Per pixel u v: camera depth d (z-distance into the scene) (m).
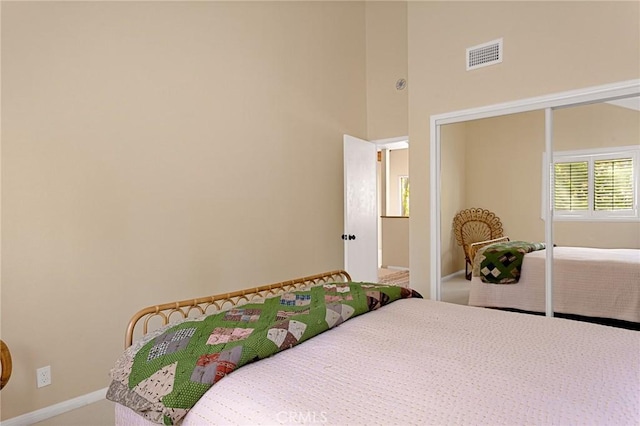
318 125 4.24
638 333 1.61
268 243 3.72
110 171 2.64
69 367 2.46
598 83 2.66
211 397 1.16
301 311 1.75
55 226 2.40
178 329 1.57
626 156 2.65
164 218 2.94
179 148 3.04
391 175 6.28
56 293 2.40
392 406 1.04
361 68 4.80
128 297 2.74
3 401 2.21
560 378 1.19
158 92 2.91
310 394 1.12
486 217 3.24
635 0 2.52
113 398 1.37
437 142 3.46
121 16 2.70
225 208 3.36
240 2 3.49
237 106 3.46
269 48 3.74
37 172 2.32
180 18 3.05
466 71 3.27
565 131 2.86
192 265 3.12
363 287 2.16
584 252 2.85
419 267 3.57
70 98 2.46
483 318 1.83
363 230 4.52
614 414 0.99
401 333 1.62
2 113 2.19
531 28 2.93
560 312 2.95
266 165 3.71
